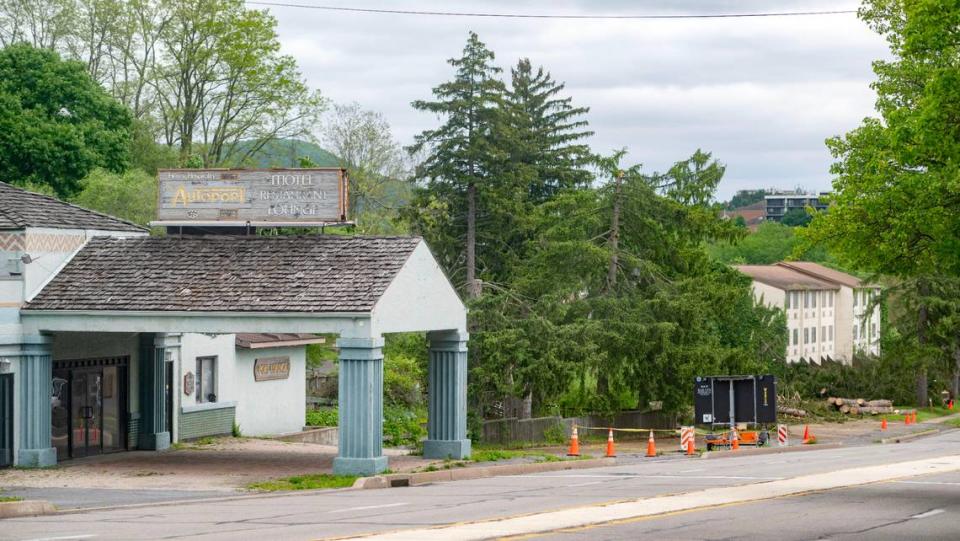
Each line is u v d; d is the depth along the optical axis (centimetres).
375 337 2864
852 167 3912
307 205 3228
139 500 2378
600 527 1725
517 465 3247
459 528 1686
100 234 3344
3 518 2038
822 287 11956
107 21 6412
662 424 5569
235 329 2934
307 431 4544
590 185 7869
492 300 4456
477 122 6688
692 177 5638
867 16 4088
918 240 3250
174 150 6631
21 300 3069
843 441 5675
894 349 8244
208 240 3259
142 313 2980
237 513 2014
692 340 5309
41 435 3089
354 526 1738
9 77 5897
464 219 6712
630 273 5466
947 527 1797
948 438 5928
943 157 2722
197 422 3903
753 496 2253
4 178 5772
